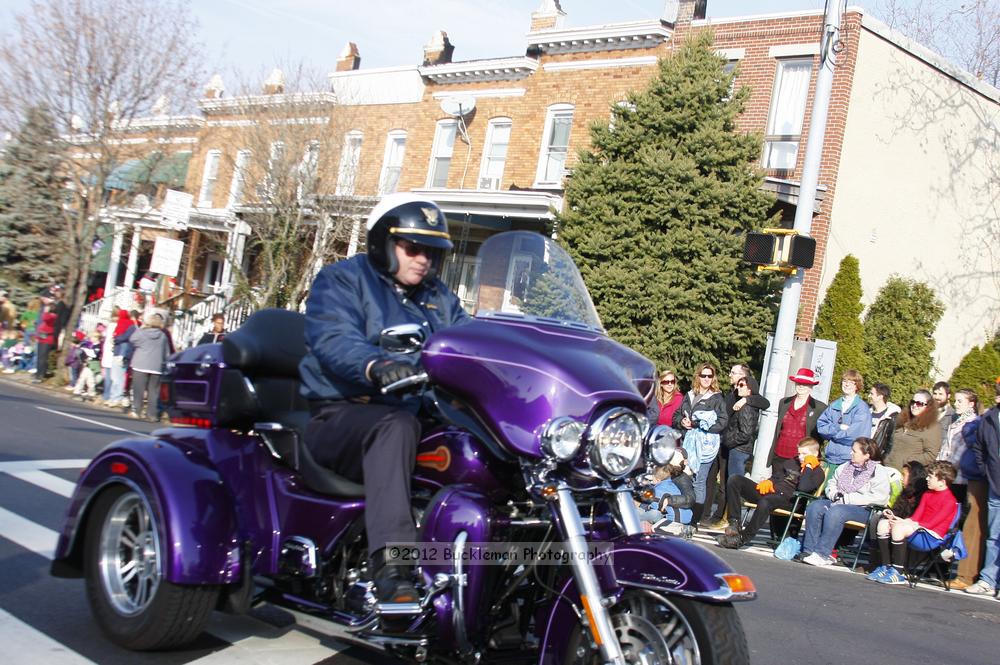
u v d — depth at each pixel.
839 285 17.83
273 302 22.73
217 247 30.25
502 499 3.82
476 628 3.67
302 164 23.19
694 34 19.58
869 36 18.86
